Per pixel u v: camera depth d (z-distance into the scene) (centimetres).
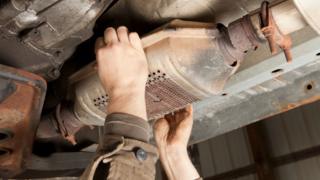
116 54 93
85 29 99
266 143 468
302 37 116
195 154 504
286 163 454
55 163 141
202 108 155
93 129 157
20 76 98
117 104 87
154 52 101
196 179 126
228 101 154
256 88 149
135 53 95
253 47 101
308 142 442
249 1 107
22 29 94
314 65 138
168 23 103
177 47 100
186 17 108
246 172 472
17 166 130
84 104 116
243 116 158
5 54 96
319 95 141
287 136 457
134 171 79
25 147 119
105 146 81
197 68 101
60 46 101
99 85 112
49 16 92
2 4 89
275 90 150
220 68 103
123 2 109
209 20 110
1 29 92
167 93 108
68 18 94
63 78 126
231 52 101
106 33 97
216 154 500
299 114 453
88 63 120
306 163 441
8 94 99
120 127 82
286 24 95
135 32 106
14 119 106
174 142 128
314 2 81
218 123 164
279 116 467
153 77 103
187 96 108
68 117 124
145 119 87
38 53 99
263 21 94
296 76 144
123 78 90
